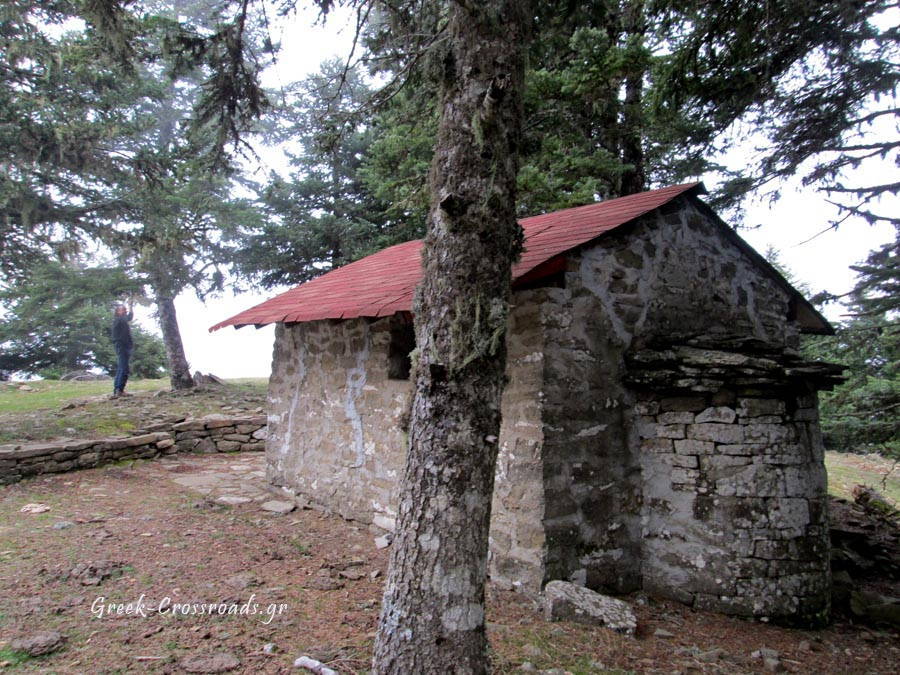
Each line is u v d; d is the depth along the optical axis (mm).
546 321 4922
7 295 14141
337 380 7449
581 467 5090
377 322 6836
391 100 5422
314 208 16188
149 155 9938
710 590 4988
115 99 9945
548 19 5445
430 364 3014
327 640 3922
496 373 3109
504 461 5145
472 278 3053
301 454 7918
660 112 8383
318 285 8555
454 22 3307
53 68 8656
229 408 13508
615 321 5457
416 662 2883
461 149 3143
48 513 6691
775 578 4875
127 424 11391
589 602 4512
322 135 5344
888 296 8133
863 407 8375
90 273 14039
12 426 10477
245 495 8062
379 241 14898
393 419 6492
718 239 6488
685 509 5172
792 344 7109
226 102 5055
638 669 3824
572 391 5078
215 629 4004
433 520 2965
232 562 5414
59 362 22359
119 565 5105
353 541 6262
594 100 8664
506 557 5051
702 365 5016
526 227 6555
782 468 4949
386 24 5277
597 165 9797
